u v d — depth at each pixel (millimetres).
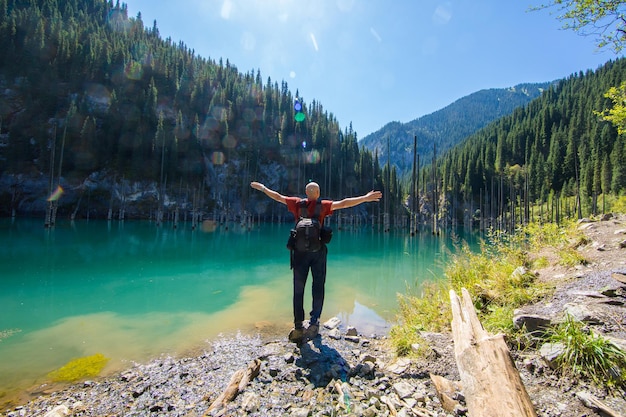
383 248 21234
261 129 87625
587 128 84375
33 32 68188
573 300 3551
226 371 3670
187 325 5770
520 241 7359
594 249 5441
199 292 8461
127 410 2906
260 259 15117
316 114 115125
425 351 3514
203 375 3596
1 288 8688
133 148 61594
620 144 59125
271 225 60656
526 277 4695
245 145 80750
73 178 54469
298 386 3000
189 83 89375
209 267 12633
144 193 60812
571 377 2416
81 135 56438
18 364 4152
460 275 5938
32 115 57906
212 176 73688
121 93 68562
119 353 4508
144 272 11344
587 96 109625
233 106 87625
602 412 2002
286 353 3850
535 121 114812
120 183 58438
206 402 2916
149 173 62125
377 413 2467
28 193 51656
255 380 3156
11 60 61375
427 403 2570
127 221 51750
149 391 3279
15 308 6859
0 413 3053
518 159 106688
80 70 69375
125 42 91438
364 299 7770
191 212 65438
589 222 7797
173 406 2883
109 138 60062
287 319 6141
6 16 68312
